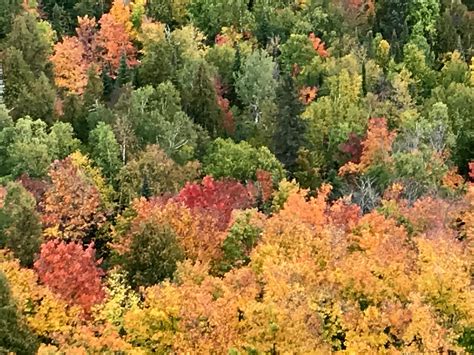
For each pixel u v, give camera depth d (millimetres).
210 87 104375
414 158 87812
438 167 90812
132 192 77750
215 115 104500
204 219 65312
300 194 76000
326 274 53375
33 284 52812
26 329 49625
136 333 49188
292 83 103750
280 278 51562
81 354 45594
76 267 55875
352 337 47500
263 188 84750
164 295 50250
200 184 84938
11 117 89438
